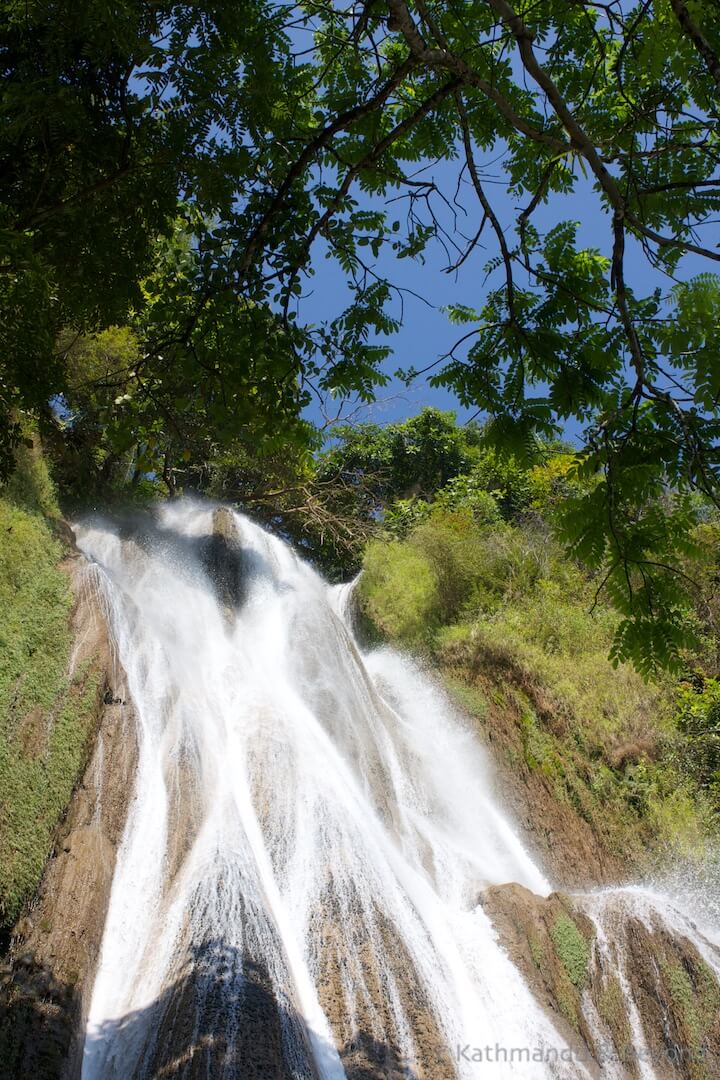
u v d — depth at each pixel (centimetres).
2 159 477
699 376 349
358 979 823
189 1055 647
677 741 1431
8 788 824
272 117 481
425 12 378
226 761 1109
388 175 460
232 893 831
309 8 473
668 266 391
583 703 1544
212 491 2181
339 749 1264
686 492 354
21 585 1086
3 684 918
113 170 483
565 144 373
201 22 448
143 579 1512
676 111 395
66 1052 659
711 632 1305
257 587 1752
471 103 471
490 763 1484
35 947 738
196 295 473
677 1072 902
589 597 1850
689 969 979
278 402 501
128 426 555
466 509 2200
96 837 888
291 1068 671
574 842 1348
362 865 966
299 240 464
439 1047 790
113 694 1046
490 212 413
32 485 1298
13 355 436
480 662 1684
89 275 514
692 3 349
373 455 2631
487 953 942
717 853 1261
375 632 1902
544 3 445
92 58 438
